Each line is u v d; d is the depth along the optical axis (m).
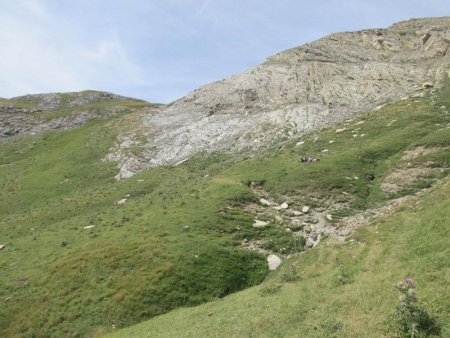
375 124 68.50
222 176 60.78
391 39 104.44
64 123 133.75
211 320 23.84
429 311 16.70
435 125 61.91
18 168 96.19
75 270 35.88
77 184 81.69
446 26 103.06
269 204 49.34
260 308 23.11
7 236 56.44
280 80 97.69
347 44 106.38
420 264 20.95
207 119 95.88
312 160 58.94
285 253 38.84
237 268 35.62
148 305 30.55
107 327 28.80
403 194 45.19
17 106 147.62
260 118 88.25
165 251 36.34
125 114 134.12
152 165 86.06
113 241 40.53
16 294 34.47
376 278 21.98
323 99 87.38
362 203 46.44
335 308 20.05
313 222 44.19
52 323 30.16
